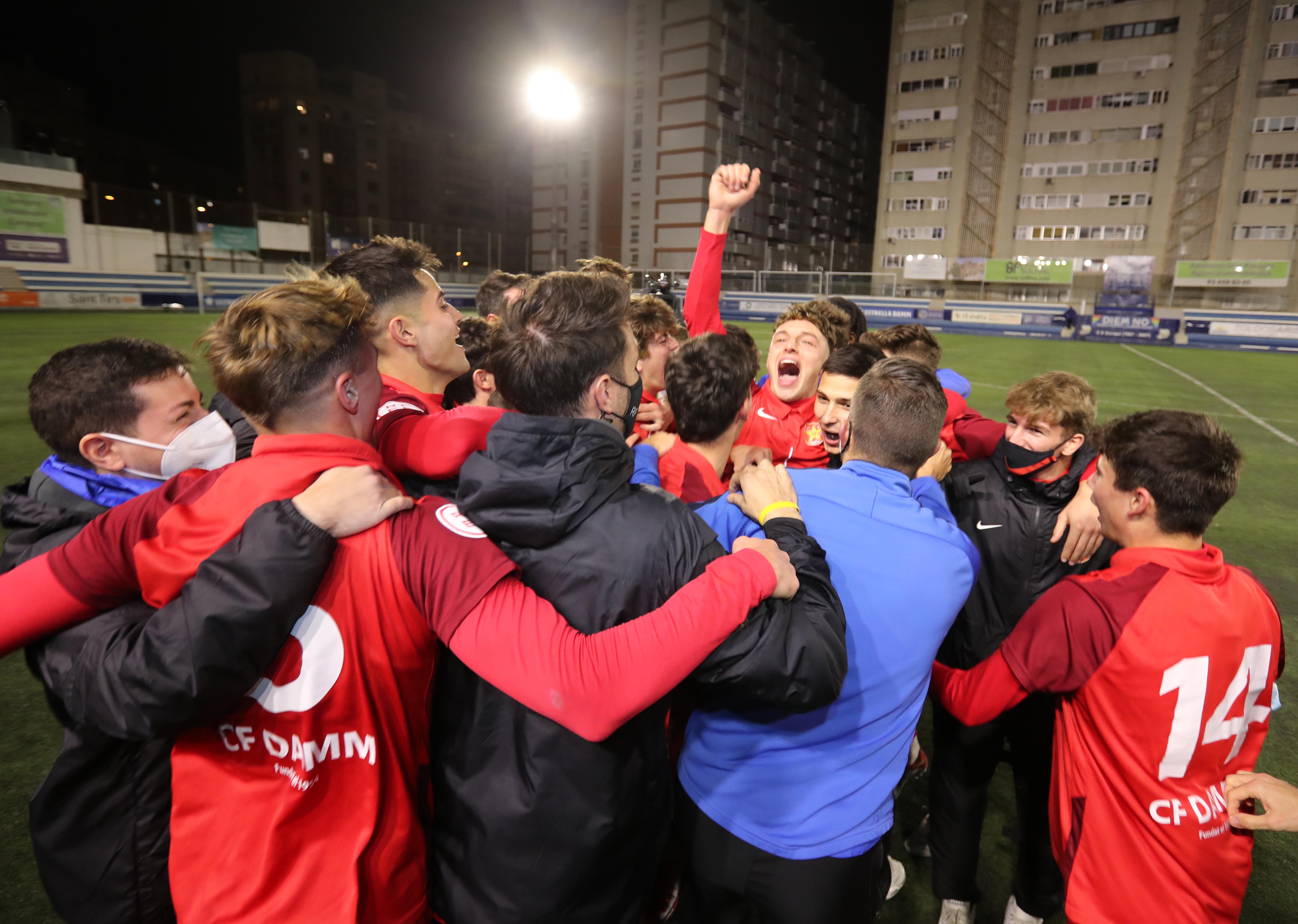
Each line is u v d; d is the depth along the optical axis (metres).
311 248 32.00
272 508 0.89
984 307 28.72
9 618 0.94
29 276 22.91
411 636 1.00
